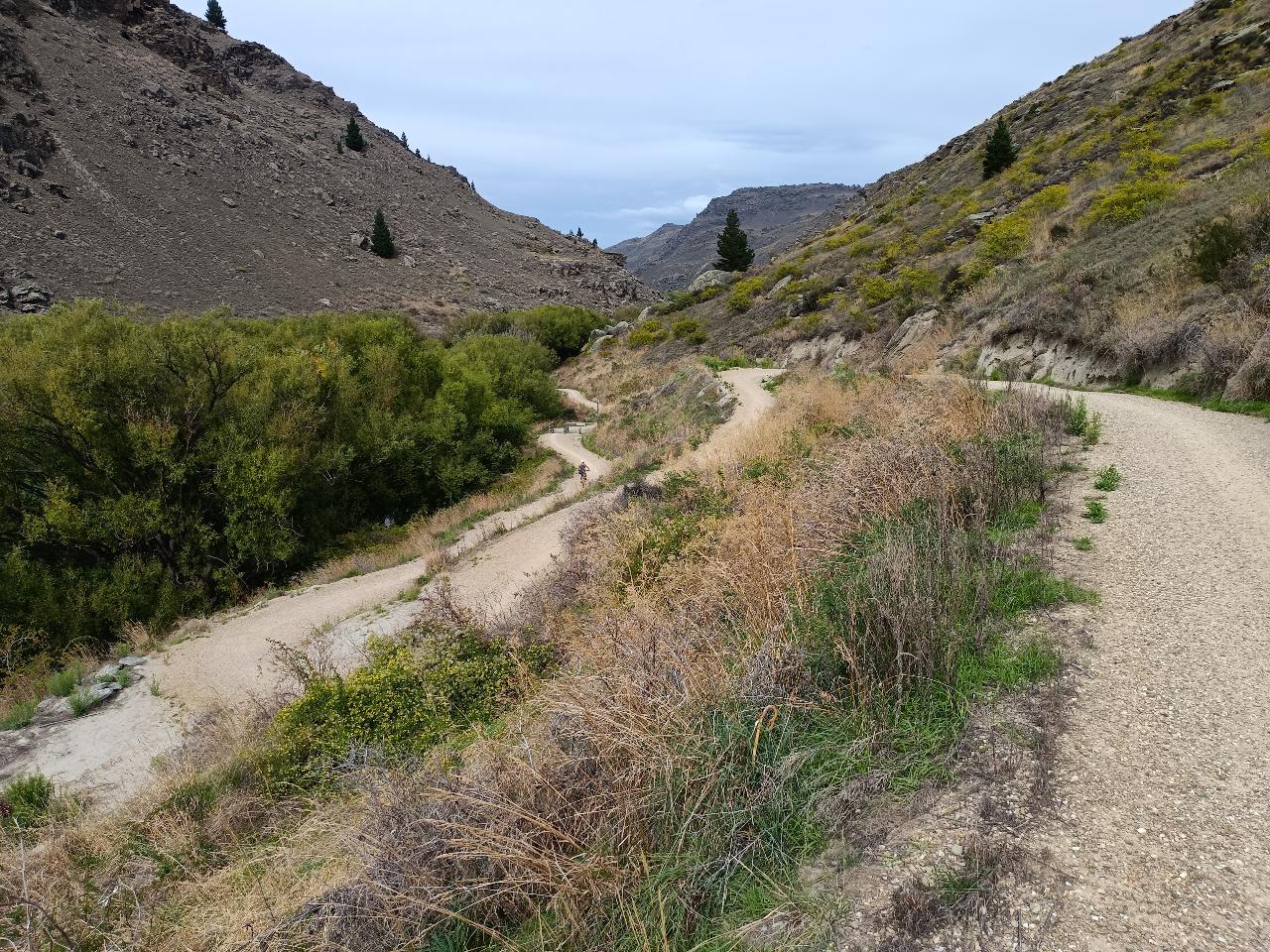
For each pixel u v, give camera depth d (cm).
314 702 759
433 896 310
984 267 2409
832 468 742
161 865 581
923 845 286
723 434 1930
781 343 3734
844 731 354
